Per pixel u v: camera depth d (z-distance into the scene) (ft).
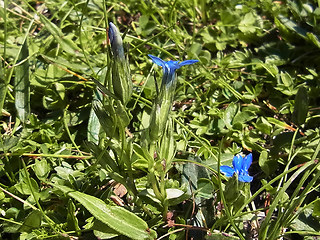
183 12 1.31
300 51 1.22
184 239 0.94
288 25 1.23
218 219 0.92
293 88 1.15
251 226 0.98
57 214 0.96
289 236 0.95
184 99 1.17
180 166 1.02
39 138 1.07
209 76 1.17
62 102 1.12
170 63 0.84
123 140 0.88
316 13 1.24
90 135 1.06
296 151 0.99
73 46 1.16
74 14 1.28
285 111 1.14
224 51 1.27
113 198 1.00
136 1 1.31
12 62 1.16
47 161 1.04
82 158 1.04
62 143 1.07
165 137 0.88
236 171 0.87
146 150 0.87
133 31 1.28
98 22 1.30
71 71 1.16
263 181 1.00
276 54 1.22
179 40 1.26
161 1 1.31
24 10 1.29
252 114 1.11
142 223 0.89
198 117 1.13
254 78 1.18
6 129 1.10
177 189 0.92
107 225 0.89
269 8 1.29
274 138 1.09
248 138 1.09
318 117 1.11
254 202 1.03
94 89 1.12
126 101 0.86
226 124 1.09
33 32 1.28
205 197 0.97
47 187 1.01
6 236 0.97
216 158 1.03
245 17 1.27
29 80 1.08
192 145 1.08
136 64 1.22
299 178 1.04
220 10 1.31
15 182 1.00
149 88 1.12
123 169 0.92
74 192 0.88
